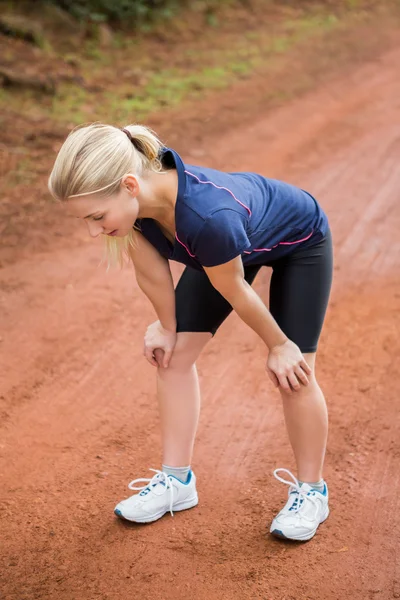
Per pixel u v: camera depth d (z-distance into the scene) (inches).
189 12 784.9
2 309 277.1
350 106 551.5
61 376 237.6
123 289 296.4
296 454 165.5
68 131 476.7
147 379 236.8
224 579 153.5
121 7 730.8
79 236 343.9
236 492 182.4
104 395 227.6
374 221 354.6
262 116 533.0
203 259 138.9
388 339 253.6
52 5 678.5
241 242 137.8
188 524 170.7
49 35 652.7
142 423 213.6
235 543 164.1
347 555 159.0
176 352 163.8
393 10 863.7
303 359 153.9
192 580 153.5
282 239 153.8
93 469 192.7
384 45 733.9
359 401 219.3
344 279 299.9
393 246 328.2
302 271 157.6
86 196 133.5
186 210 136.6
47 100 531.2
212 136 488.7
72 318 273.1
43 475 190.2
